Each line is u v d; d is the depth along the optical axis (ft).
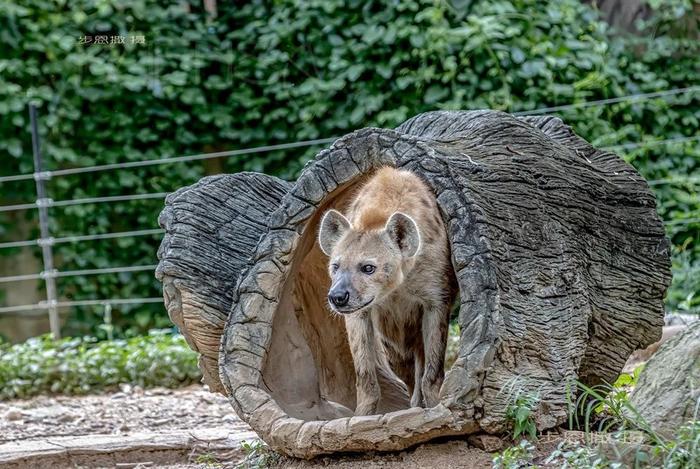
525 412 26.76
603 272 30.91
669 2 64.28
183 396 48.19
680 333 28.60
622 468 24.22
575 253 29.89
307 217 29.96
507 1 62.44
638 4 65.82
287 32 63.93
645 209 32.40
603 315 30.71
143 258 64.90
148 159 64.75
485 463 26.73
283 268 30.01
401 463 27.32
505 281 27.66
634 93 63.52
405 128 34.94
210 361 32.81
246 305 29.89
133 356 51.57
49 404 47.96
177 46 64.64
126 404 46.42
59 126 63.46
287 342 31.73
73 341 57.11
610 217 31.53
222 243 33.04
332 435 27.55
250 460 30.86
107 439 35.73
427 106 61.82
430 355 30.63
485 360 26.63
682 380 26.94
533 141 31.83
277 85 64.39
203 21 65.98
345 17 63.52
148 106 64.18
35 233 64.39
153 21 64.59
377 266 29.40
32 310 64.28
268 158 65.21
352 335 30.83
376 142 29.94
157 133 64.95
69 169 63.93
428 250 29.89
